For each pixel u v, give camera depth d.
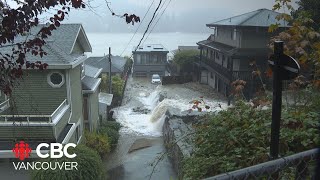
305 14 4.07
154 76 32.72
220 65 23.83
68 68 10.59
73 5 3.26
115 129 16.39
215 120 4.11
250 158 3.20
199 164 3.56
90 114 14.31
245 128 3.73
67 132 10.18
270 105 4.07
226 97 22.47
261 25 20.84
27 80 10.52
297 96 4.21
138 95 26.64
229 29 23.88
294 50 3.84
